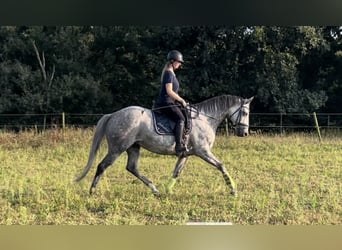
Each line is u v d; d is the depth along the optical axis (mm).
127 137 5945
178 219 5105
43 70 18875
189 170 8172
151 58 18047
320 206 5699
